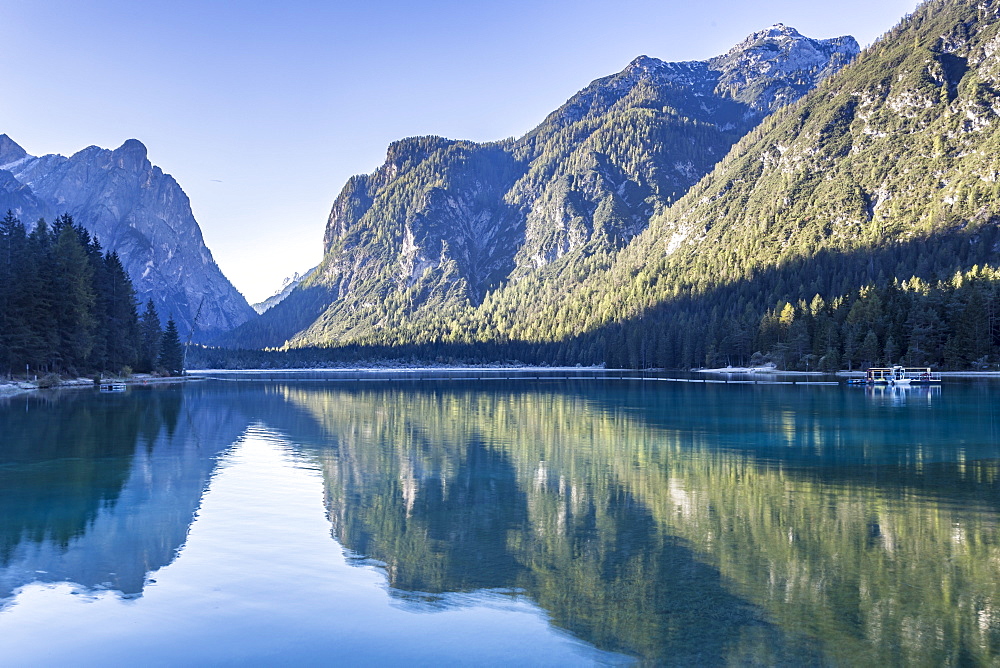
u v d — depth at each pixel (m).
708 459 44.00
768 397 99.62
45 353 113.75
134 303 160.25
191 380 178.50
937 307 154.88
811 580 21.03
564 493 33.56
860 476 38.06
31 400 88.25
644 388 130.25
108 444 49.84
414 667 15.72
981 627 17.62
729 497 32.72
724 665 15.82
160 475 37.78
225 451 46.84
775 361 187.38
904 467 40.97
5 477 37.09
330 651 16.48
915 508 30.42
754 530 26.77
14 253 111.62
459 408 85.00
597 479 37.16
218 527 27.08
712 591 20.31
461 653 16.39
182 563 22.62
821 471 39.59
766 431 58.69
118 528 26.88
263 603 19.38
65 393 103.44
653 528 27.09
